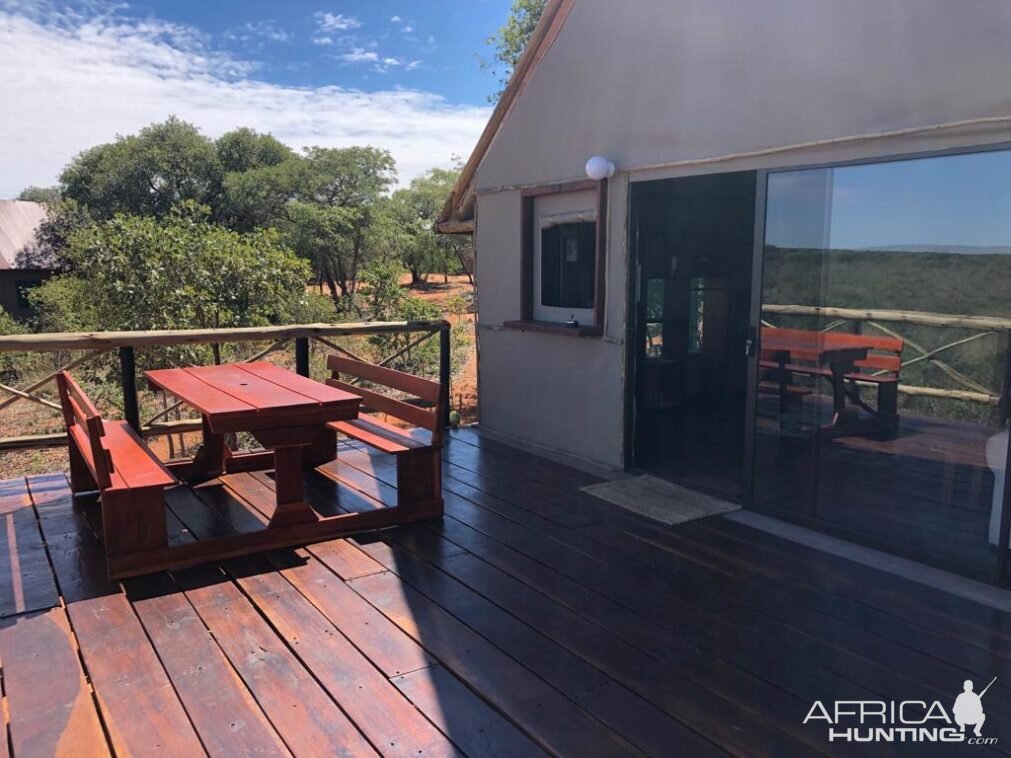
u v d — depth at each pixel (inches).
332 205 970.1
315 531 139.2
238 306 375.9
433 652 97.8
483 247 227.6
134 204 1014.4
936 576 121.7
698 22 153.5
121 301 357.1
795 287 141.6
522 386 217.6
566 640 101.0
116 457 142.0
